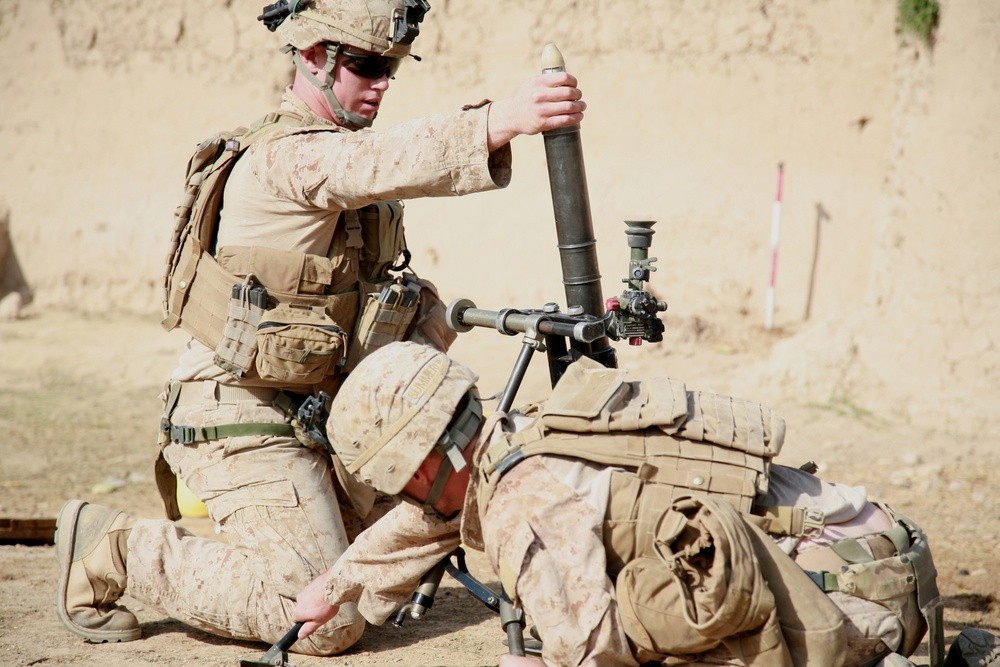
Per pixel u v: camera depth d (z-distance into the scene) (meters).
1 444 12.29
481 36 17.28
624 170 16.67
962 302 11.91
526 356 4.38
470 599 6.65
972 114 12.12
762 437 3.91
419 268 17.81
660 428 3.86
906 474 10.44
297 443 5.66
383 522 4.45
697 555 3.60
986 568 7.88
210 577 5.36
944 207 12.16
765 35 16.00
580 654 3.63
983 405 11.52
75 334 17.67
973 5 12.38
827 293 15.82
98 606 5.62
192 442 5.64
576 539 3.70
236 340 5.43
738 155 16.22
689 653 3.71
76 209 19.58
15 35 19.88
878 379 12.34
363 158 5.13
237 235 5.58
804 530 3.85
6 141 19.89
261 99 18.64
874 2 15.52
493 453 3.88
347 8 5.69
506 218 17.39
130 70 19.33
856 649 3.77
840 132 15.80
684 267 16.39
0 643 5.50
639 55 16.59
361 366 3.98
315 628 4.79
